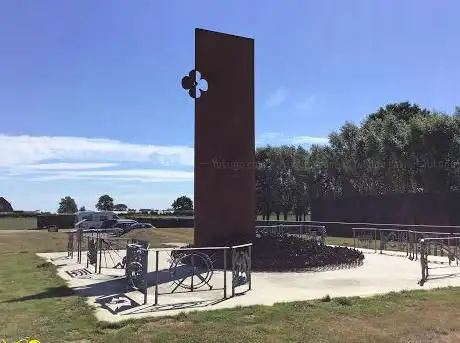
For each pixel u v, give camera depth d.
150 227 42.91
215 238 13.62
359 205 33.22
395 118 37.00
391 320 6.91
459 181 30.39
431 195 28.45
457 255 13.52
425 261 10.98
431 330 6.46
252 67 14.69
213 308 7.58
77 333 6.32
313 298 8.37
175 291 9.15
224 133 14.03
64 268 13.23
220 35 14.23
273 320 6.86
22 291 9.45
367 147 36.25
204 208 13.65
